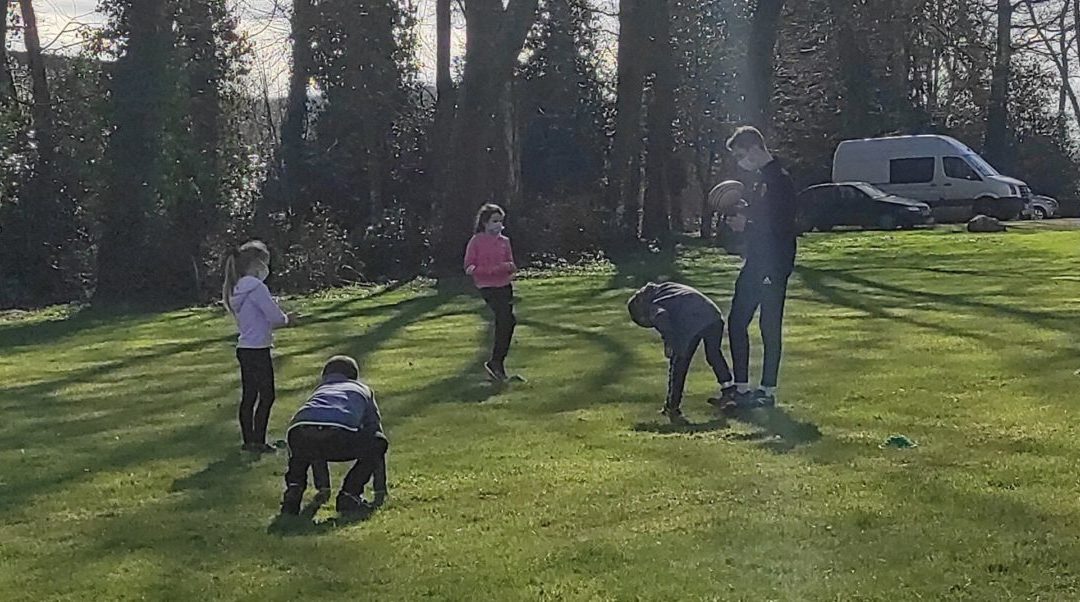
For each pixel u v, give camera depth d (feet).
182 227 79.15
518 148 118.01
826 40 137.69
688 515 20.38
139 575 18.35
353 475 22.04
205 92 81.71
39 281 82.84
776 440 26.43
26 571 18.81
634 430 28.35
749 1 110.52
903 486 21.63
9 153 82.28
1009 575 16.75
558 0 121.08
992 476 22.11
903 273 69.26
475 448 26.86
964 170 121.29
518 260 89.04
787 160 138.10
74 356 50.85
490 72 87.66
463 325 54.90
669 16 99.60
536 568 17.79
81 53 79.71
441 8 96.58
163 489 24.50
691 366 38.81
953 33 139.95
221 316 67.21
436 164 96.32
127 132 77.87
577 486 22.74
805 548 18.29
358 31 101.40
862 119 138.31
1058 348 38.93
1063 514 19.49
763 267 30.30
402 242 87.25
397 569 18.11
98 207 78.74
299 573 18.13
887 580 16.69
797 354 40.34
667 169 99.35
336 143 102.94
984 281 63.00
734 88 111.86
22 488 24.91
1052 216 131.95
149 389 39.78
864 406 30.09
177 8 80.18
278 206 95.25
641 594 16.49
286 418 32.83
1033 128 161.07
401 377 38.86
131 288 77.51
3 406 37.22
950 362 36.94
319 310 64.59
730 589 16.57
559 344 46.21
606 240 94.89
